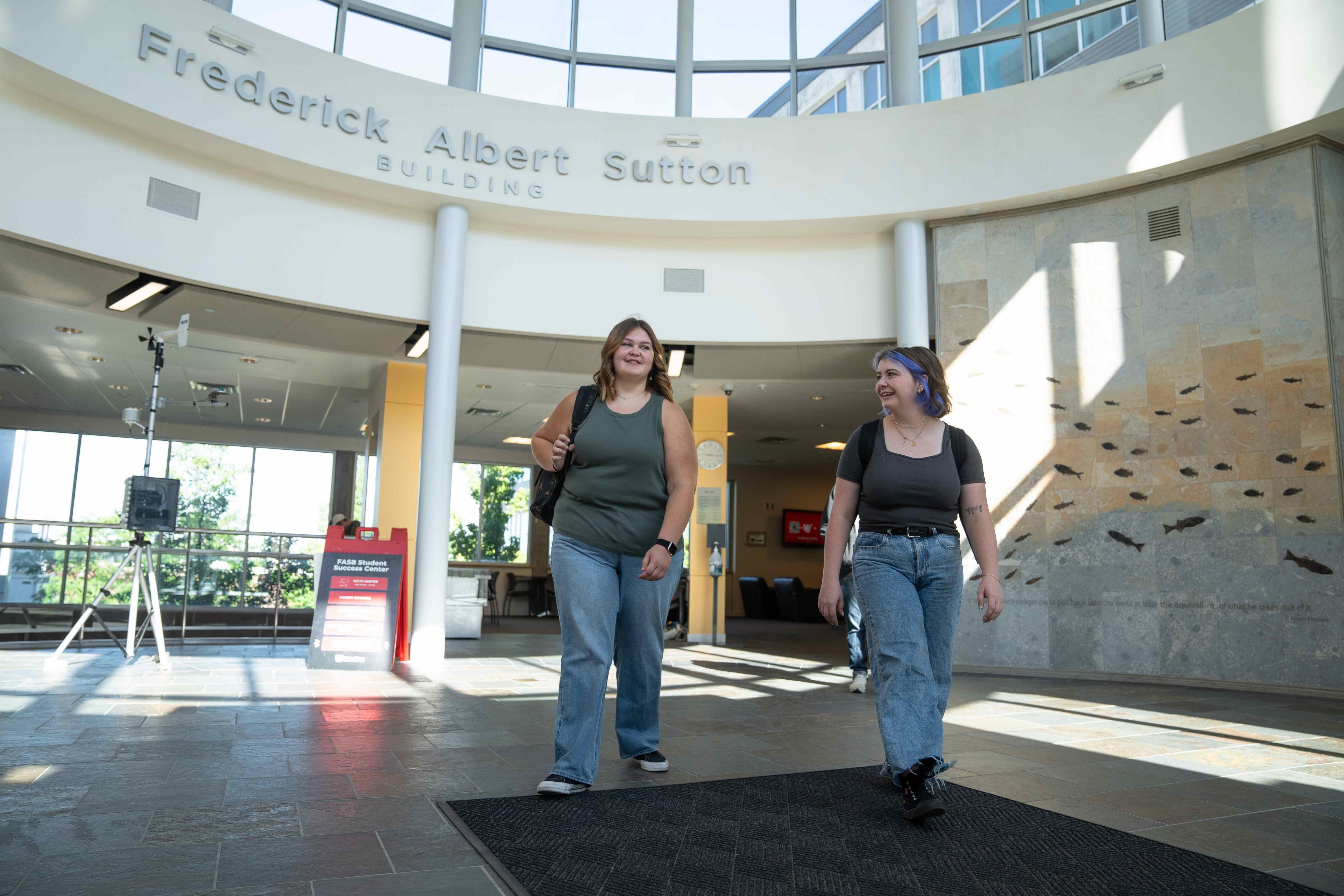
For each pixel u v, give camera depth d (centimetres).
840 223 815
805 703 507
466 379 1038
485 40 915
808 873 193
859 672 564
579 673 271
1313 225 616
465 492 1617
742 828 229
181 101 663
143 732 364
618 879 187
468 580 1058
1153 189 700
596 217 815
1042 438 718
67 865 192
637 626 294
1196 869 201
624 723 306
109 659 660
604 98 949
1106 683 644
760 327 850
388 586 662
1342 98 591
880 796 268
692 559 1084
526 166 803
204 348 934
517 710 455
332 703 465
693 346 883
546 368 924
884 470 261
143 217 677
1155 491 664
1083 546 687
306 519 1528
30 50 583
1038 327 734
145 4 646
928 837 223
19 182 616
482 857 203
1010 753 354
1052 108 732
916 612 253
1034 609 696
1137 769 324
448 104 788
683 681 622
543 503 283
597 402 280
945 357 768
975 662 708
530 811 243
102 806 244
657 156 824
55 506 1358
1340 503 581
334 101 741
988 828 233
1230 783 301
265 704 455
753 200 816
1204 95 659
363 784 279
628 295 850
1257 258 641
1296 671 585
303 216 761
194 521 1459
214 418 1392
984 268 766
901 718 241
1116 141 699
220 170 723
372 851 208
